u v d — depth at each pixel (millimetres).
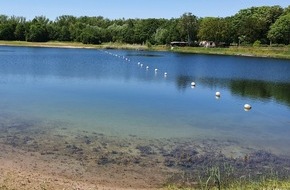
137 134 23141
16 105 30766
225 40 160500
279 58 121000
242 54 133250
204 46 163000
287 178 16703
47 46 157375
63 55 105938
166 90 45406
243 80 61250
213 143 22047
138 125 25469
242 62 101250
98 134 22766
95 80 51688
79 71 63250
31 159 18141
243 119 29844
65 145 20469
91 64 78750
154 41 170375
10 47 145750
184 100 38219
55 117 26828
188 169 17609
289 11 157750
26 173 16109
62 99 34562
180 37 168875
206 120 28531
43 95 36438
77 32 175625
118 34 175250
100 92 40344
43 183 14906
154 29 177250
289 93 47156
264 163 18828
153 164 18109
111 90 42469
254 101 39969
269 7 165625
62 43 169875
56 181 15414
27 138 21453
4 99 33344
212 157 19422
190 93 43938
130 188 15367
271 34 145250
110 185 15586
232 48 144000
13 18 186125
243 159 19312
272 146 22047
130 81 52969
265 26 153500
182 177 16656
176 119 28172
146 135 23000
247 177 16672
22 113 27734
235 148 21266
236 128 26359
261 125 27828
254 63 98875
